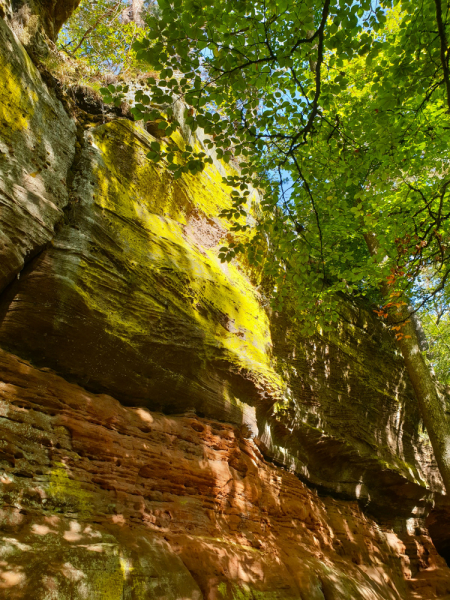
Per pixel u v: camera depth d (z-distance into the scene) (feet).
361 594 35.60
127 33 50.98
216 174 48.55
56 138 30.40
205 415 33.73
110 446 25.17
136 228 32.99
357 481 51.29
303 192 35.63
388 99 26.94
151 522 25.32
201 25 21.22
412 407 64.08
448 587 51.72
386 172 33.09
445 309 61.87
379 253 35.73
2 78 26.21
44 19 35.55
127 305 29.25
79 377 26.25
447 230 39.75
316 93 21.25
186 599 21.50
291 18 22.54
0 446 20.03
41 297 24.76
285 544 35.68
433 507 61.62
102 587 18.25
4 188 24.00
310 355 51.08
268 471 38.81
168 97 22.50
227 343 36.76
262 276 48.88
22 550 17.39
